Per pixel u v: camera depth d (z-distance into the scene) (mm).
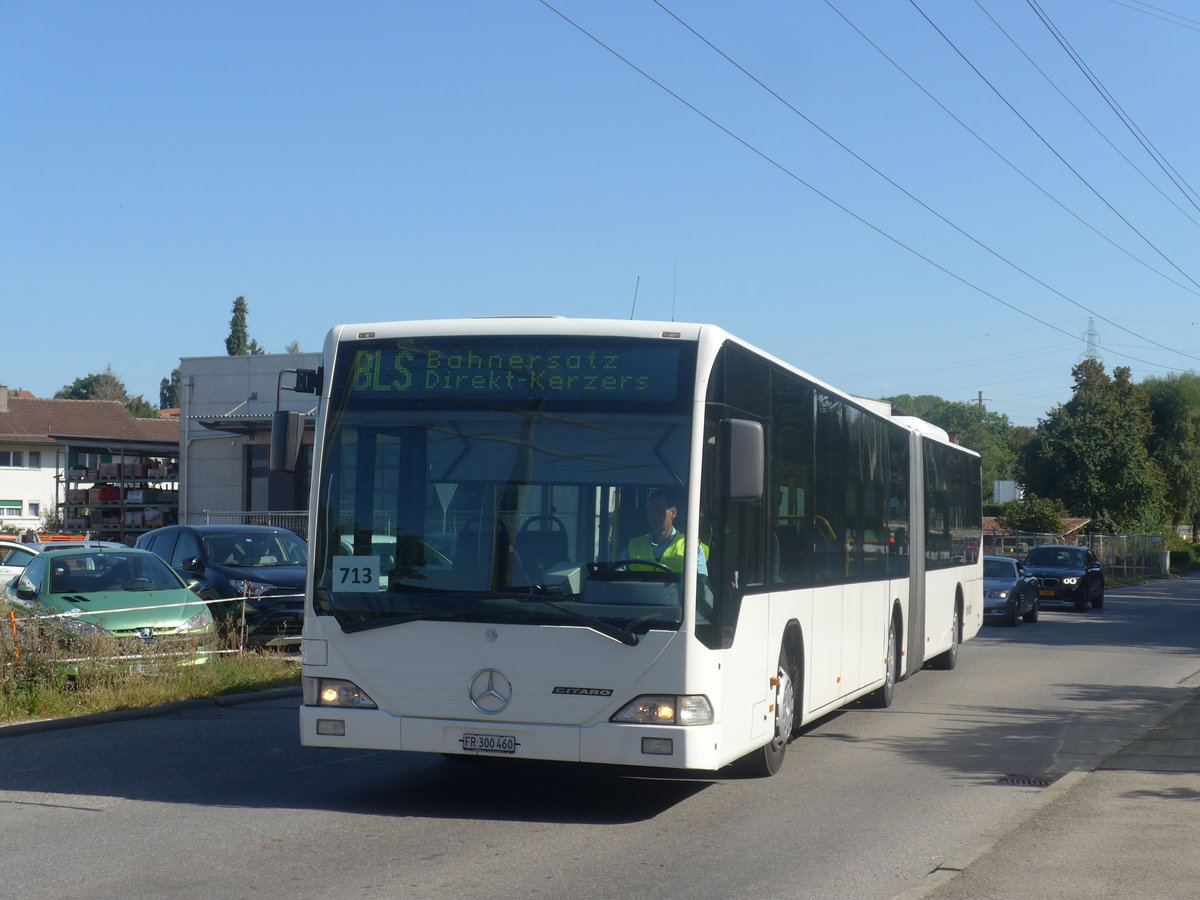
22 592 15938
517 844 7730
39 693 12773
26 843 7621
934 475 17562
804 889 6777
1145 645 24469
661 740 7918
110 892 6543
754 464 7996
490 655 8133
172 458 46469
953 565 19094
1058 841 7699
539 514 8258
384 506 8508
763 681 9266
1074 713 14297
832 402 11641
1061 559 38219
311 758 10656
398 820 8367
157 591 15945
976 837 8102
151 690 13500
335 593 8469
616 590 8062
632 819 8531
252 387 39750
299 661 16219
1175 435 77688
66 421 74312
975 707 14742
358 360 8758
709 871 7137
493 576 8227
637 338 8414
